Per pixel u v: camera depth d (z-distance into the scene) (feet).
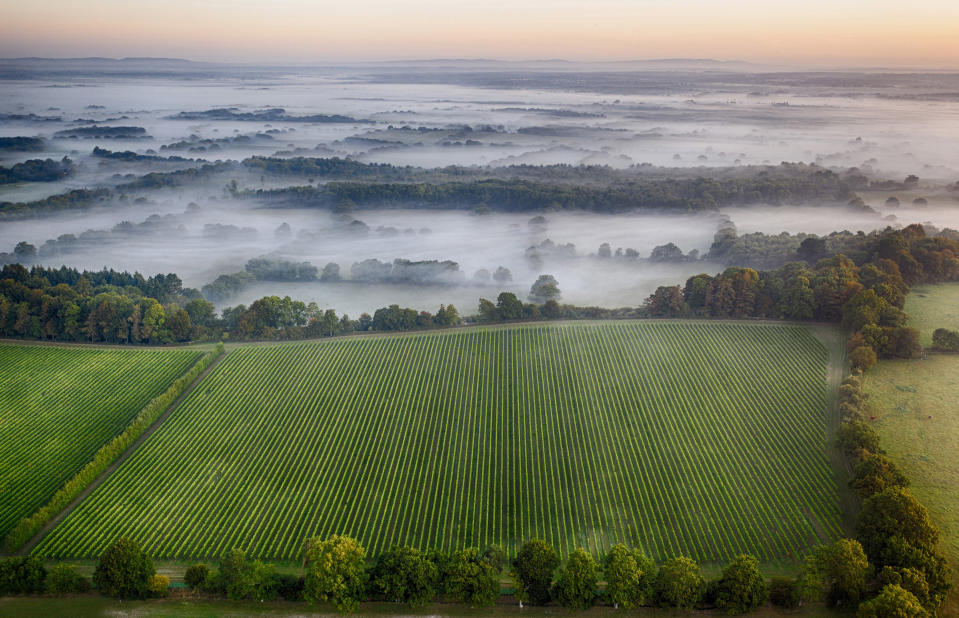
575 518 413.59
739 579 326.85
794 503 422.82
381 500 432.25
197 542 395.96
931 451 457.27
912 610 296.92
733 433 496.64
